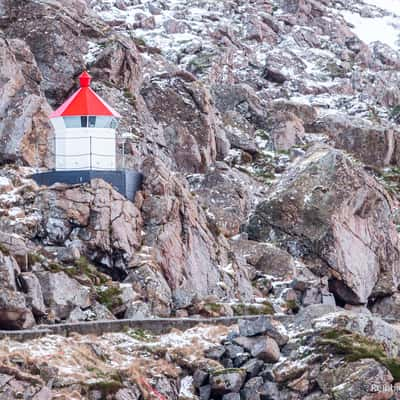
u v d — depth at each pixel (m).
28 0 123.12
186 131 123.19
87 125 98.44
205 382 83.25
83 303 88.19
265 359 84.19
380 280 112.69
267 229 112.31
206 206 114.06
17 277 84.94
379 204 113.81
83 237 94.00
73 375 77.44
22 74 111.81
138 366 81.56
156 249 96.06
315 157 116.75
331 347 83.56
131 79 124.31
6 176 99.19
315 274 109.56
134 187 98.44
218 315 93.94
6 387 73.94
